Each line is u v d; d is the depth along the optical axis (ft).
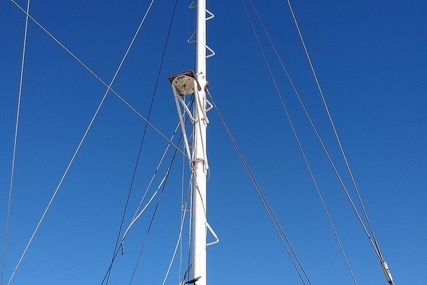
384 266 34.12
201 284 29.01
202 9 37.78
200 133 33.06
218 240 31.01
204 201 31.53
